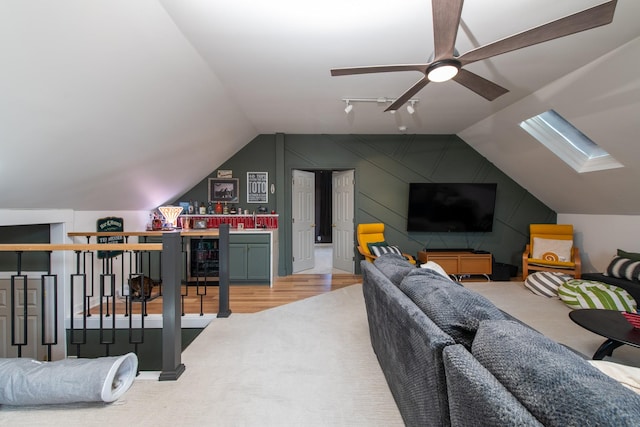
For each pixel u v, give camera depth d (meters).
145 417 1.57
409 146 5.16
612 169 3.38
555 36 1.50
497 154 4.77
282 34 2.17
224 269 3.07
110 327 2.97
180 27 2.06
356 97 3.44
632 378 0.95
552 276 3.92
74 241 3.07
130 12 1.71
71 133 2.08
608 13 1.31
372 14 1.96
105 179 2.93
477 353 0.93
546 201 5.01
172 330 1.95
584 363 0.74
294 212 5.36
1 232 2.94
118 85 2.05
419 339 1.13
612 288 3.23
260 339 2.55
